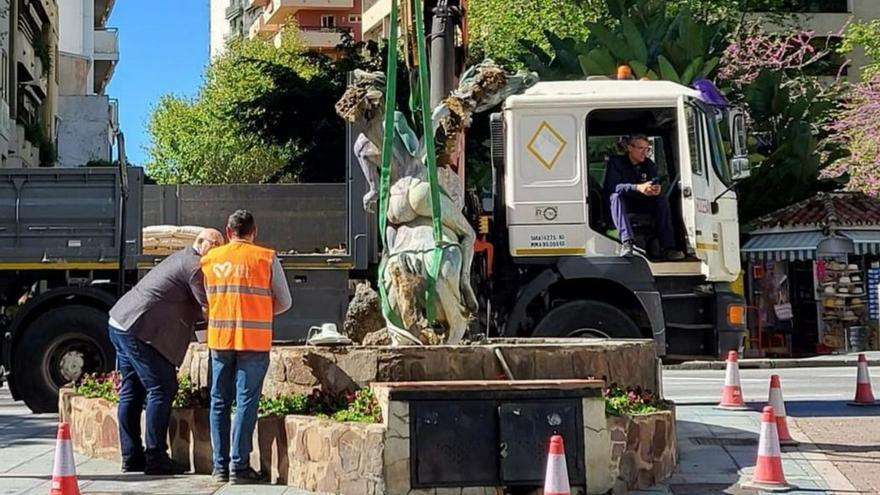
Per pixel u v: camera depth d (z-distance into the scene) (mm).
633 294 12531
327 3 83438
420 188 9336
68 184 13539
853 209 25938
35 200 13492
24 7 34688
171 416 9156
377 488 7352
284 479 8203
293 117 32875
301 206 15375
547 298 12891
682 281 12727
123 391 8906
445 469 7398
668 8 32625
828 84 40375
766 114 27391
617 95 12766
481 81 9859
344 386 8648
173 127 58219
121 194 13531
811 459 9289
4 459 9703
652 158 13047
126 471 8852
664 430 8375
